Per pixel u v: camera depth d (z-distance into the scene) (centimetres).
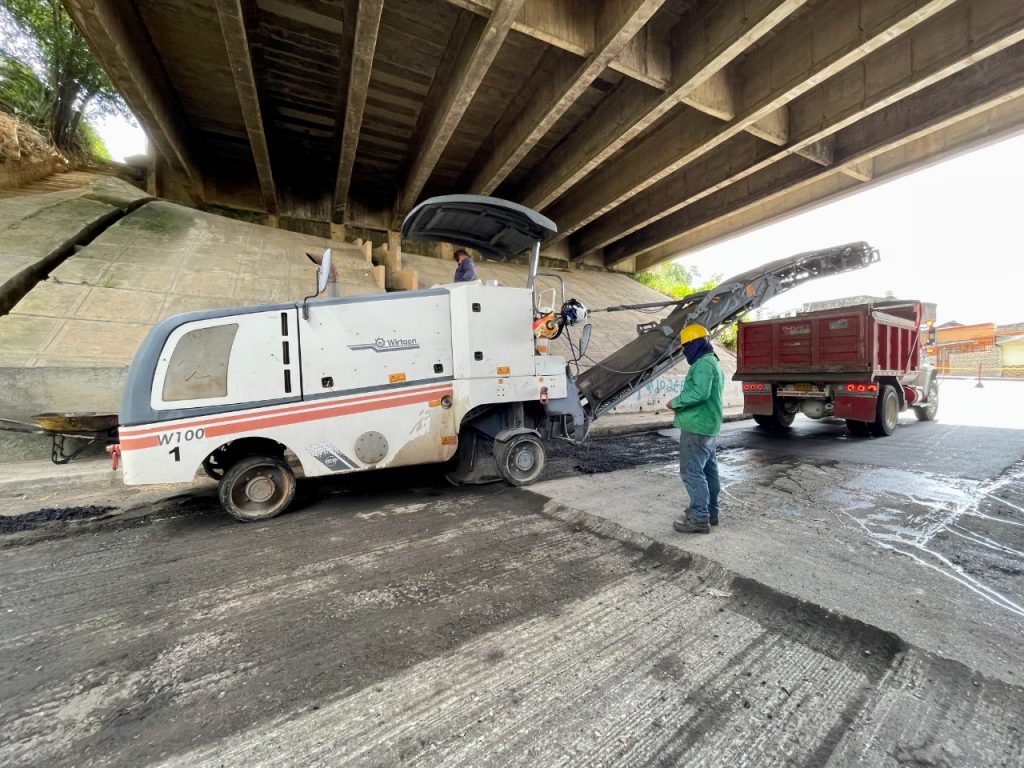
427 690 202
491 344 514
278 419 436
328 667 219
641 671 213
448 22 887
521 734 176
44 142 1282
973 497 478
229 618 264
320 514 452
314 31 920
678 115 1198
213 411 417
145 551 364
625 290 2011
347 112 978
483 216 550
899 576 297
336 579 311
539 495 500
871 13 755
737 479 555
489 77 1045
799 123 1094
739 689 200
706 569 314
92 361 714
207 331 420
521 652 228
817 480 550
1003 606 260
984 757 162
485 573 317
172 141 1087
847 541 357
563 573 316
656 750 168
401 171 1509
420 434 488
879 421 830
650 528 385
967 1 785
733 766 160
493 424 557
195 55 977
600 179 1521
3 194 1071
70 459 589
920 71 858
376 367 471
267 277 1060
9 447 637
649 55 890
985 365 3422
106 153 1678
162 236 1091
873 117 1135
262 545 373
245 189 1463
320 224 1562
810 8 839
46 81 1352
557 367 559
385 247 1383
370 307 473
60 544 380
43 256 879
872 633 236
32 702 198
